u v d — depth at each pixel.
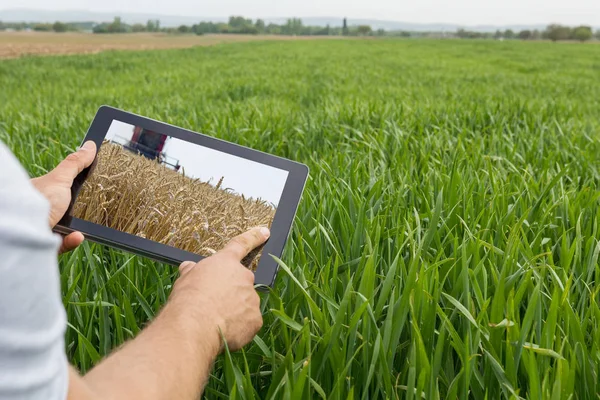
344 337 1.74
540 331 1.72
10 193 0.62
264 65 25.89
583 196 3.13
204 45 51.66
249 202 1.58
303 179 1.60
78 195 1.61
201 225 1.57
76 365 1.77
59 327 0.70
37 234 0.64
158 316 1.17
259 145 4.90
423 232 2.62
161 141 1.63
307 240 2.34
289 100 11.20
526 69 26.80
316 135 5.47
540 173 3.94
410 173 3.52
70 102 11.17
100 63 28.31
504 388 1.54
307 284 1.98
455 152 4.07
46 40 64.75
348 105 7.33
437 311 1.74
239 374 1.50
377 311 1.76
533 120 6.38
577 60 35.25
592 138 5.22
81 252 2.26
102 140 1.64
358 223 2.32
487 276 2.13
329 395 1.56
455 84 16.95
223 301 1.23
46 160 3.88
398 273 2.12
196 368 1.07
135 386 0.97
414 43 58.34
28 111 8.94
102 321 1.79
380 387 1.58
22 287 0.63
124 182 1.59
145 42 63.09
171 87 14.52
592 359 1.66
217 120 5.95
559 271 2.16
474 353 1.59
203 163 1.60
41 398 0.68
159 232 1.57
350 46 49.22
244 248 1.41
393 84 16.64
